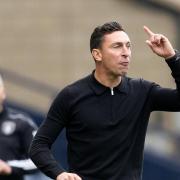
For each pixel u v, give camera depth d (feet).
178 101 36.32
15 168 55.01
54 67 110.42
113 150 36.42
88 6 110.11
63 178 34.68
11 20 110.32
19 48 110.52
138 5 109.09
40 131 37.22
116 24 36.76
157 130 82.84
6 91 101.86
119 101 36.83
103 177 36.40
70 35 110.63
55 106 37.19
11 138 55.77
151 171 77.25
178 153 82.28
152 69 108.27
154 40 35.94
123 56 36.29
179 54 36.14
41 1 110.83
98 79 37.09
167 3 108.47
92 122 36.52
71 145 37.19
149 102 37.19
